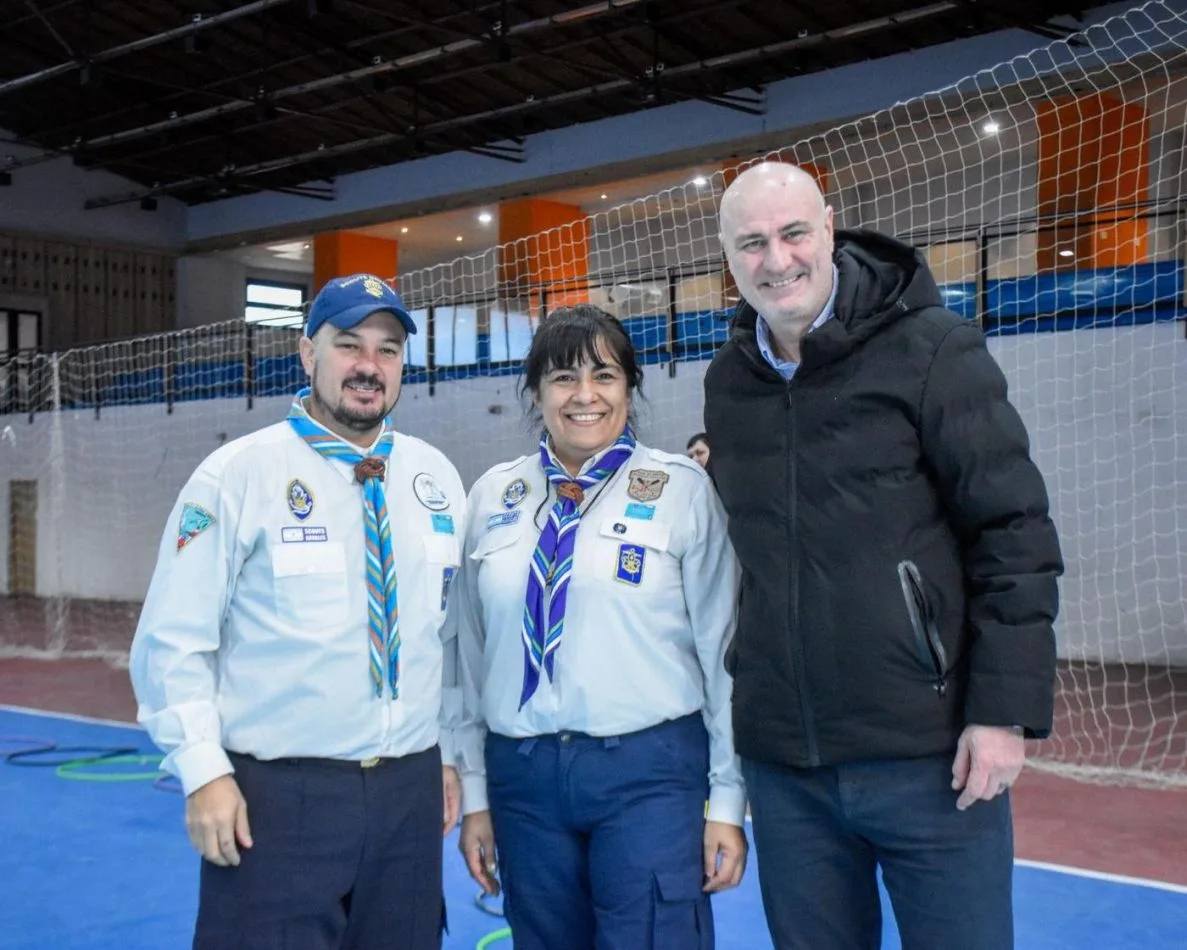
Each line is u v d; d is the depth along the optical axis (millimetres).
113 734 8477
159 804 6219
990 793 2115
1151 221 14711
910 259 2275
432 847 2477
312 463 2410
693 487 2570
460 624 2727
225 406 16891
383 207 21734
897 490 2201
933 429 2166
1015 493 2119
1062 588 10719
